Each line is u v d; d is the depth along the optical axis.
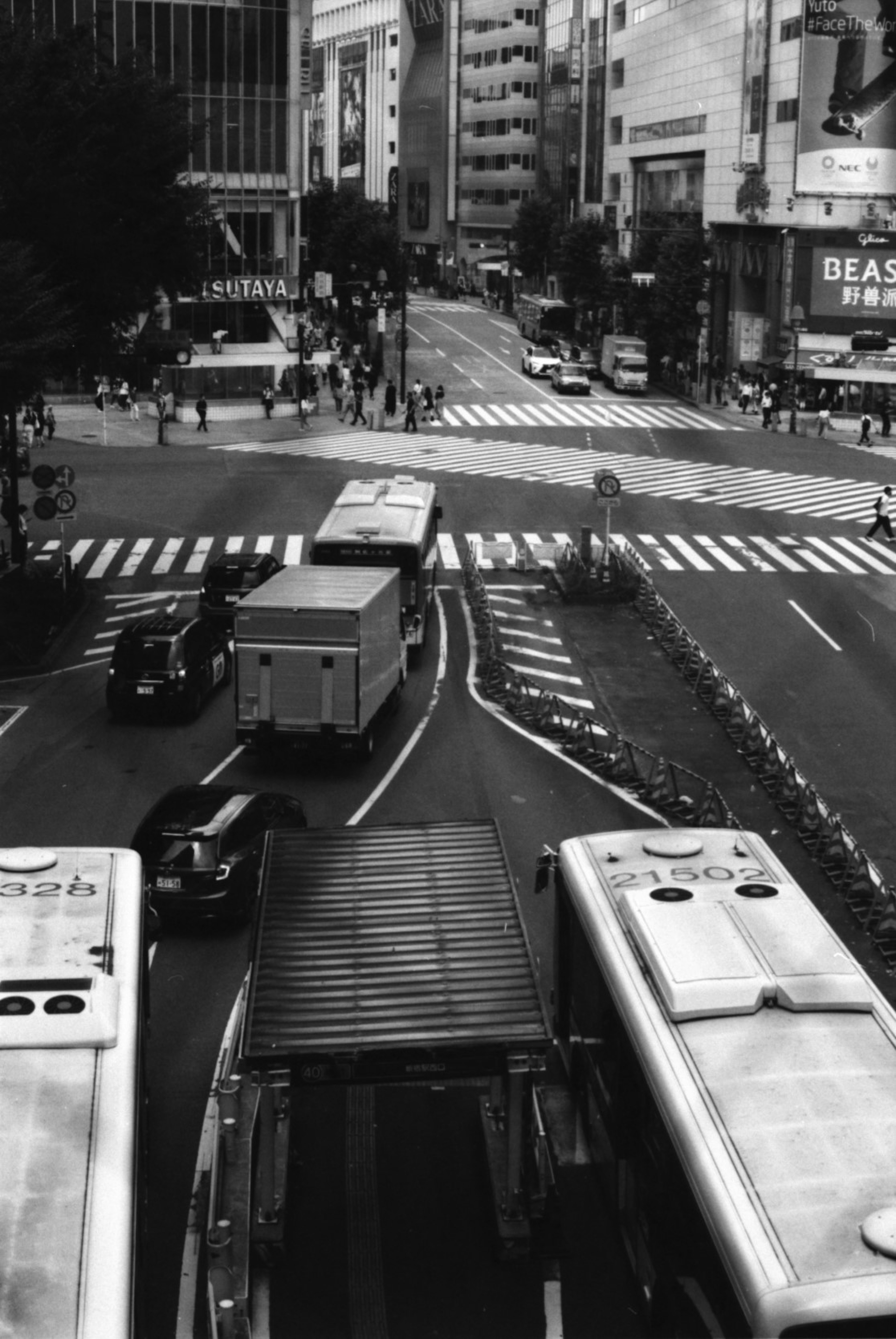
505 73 150.00
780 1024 10.52
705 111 94.62
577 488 56.94
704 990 10.66
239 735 25.95
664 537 48.97
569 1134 13.96
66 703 30.75
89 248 37.25
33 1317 7.76
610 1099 11.96
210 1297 11.15
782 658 34.97
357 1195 13.12
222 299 75.56
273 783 25.81
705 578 43.47
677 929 11.55
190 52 75.81
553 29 140.62
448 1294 11.73
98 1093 9.56
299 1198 13.05
